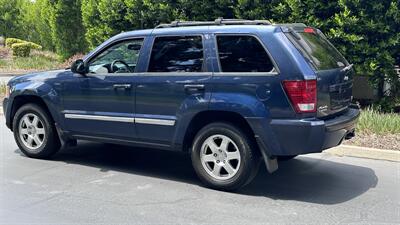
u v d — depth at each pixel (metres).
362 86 11.30
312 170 7.11
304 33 6.18
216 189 6.16
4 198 5.84
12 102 7.66
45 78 7.38
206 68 6.05
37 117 7.51
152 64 6.47
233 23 6.29
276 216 5.33
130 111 6.60
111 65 6.82
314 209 5.55
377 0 9.84
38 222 5.12
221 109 5.88
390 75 10.31
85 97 6.95
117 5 12.83
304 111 5.55
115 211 5.44
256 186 6.36
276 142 5.68
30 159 7.61
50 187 6.27
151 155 7.92
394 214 5.42
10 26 31.84
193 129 6.29
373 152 7.65
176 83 6.19
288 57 5.61
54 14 23.00
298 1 10.35
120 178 6.68
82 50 23.27
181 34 6.32
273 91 5.63
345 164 7.41
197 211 5.46
